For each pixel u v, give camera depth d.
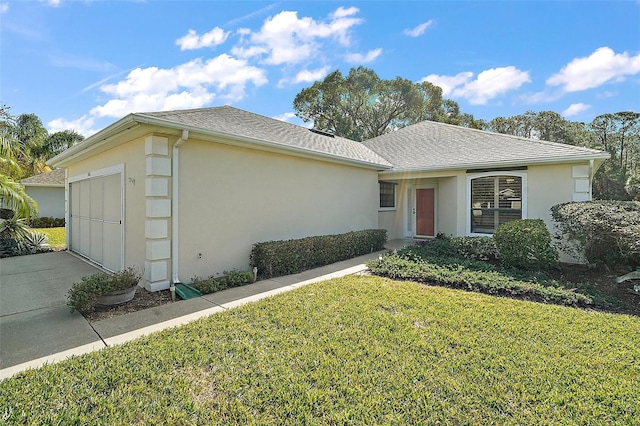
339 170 10.29
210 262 6.62
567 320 4.39
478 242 8.38
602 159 8.38
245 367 3.15
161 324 4.37
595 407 2.57
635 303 5.33
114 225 7.36
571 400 2.67
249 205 7.41
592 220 6.12
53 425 2.32
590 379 2.96
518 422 2.42
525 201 9.26
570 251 7.77
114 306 5.02
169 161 5.92
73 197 10.90
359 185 11.22
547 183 8.92
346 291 5.71
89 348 3.66
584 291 5.60
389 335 3.86
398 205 13.66
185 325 4.20
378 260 7.90
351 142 14.09
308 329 4.04
